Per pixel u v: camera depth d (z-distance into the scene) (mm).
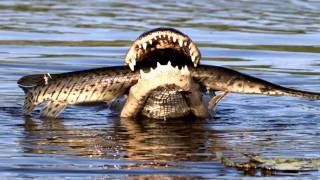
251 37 56656
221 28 59531
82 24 60625
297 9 68938
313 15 66125
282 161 28406
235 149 30750
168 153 30016
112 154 29797
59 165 28141
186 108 36375
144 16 64125
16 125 34906
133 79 35281
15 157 29109
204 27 59812
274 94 35219
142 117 36812
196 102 35719
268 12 67188
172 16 64188
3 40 54250
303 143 31875
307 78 45438
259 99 41562
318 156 29562
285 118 37219
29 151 30078
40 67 46875
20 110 38062
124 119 36625
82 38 55406
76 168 27797
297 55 51469
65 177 26734
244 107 39719
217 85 35312
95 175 27000
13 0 72125
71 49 51906
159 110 36281
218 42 54688
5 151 30000
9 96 40781
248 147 31094
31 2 71312
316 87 43500
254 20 63344
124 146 31141
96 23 61031
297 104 40500
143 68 35188
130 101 35906
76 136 32875
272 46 53969
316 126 35469
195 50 33594
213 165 28234
